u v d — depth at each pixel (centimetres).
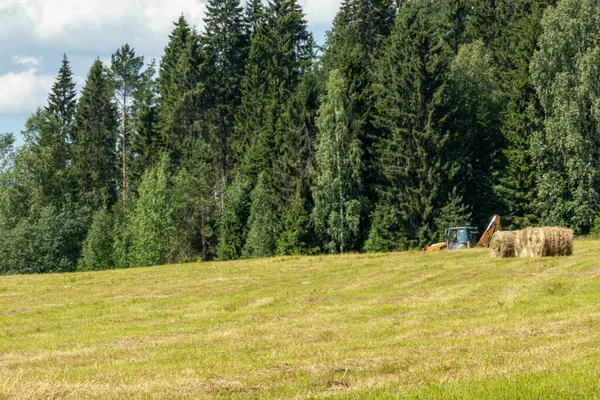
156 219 6128
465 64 5856
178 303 1989
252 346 1248
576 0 4797
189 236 6575
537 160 4950
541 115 5078
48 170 6650
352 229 5400
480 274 2141
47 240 6006
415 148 5472
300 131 5878
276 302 1894
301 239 5534
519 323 1322
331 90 5656
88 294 2291
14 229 6000
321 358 1070
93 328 1619
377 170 5700
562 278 1905
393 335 1293
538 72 4841
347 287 2117
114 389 915
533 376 858
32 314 1909
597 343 1075
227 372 1008
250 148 6675
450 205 5197
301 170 5828
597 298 1555
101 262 6238
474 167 5738
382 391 845
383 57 6262
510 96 5297
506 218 5266
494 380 845
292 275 2525
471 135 5706
